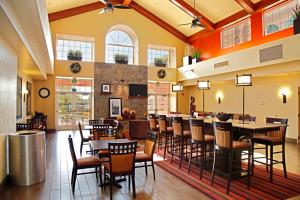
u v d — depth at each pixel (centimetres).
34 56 573
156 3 1127
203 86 588
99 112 1127
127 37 1258
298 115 790
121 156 330
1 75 373
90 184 390
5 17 300
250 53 799
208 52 1164
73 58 1104
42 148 405
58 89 1112
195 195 345
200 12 1041
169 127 591
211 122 448
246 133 411
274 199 329
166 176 431
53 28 1060
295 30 662
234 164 424
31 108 975
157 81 1264
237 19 960
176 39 1314
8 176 393
